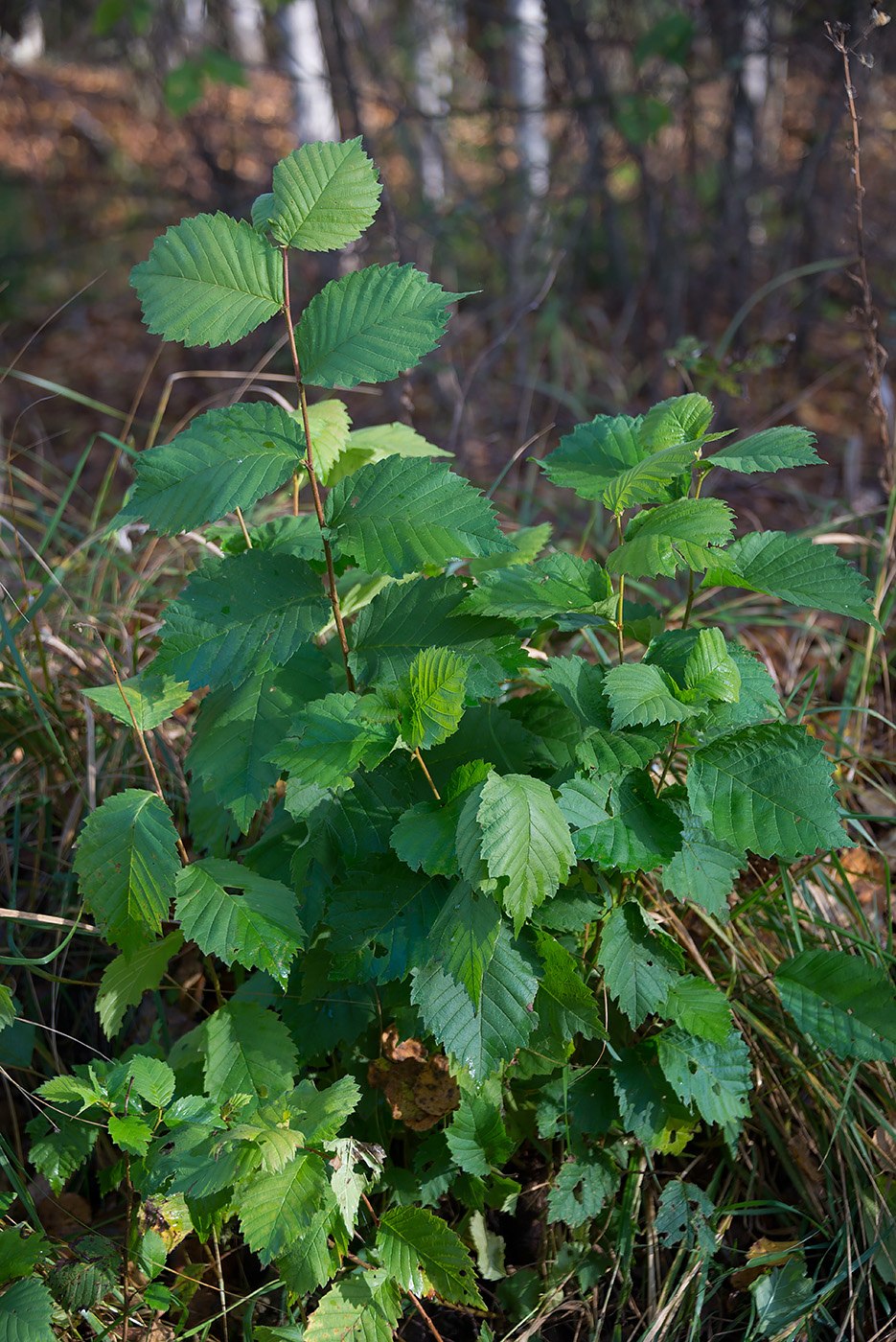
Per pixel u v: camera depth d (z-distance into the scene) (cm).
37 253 417
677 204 338
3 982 136
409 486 113
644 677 112
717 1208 127
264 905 115
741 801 114
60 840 146
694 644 115
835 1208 129
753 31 323
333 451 124
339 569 120
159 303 113
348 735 111
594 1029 116
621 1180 127
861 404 288
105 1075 115
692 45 311
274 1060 118
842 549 186
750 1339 122
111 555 165
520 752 119
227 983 139
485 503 112
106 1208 131
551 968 116
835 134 289
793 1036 134
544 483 235
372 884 116
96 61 507
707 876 117
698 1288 123
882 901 148
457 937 110
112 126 528
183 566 169
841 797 153
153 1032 130
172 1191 107
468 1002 113
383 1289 115
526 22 328
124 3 307
